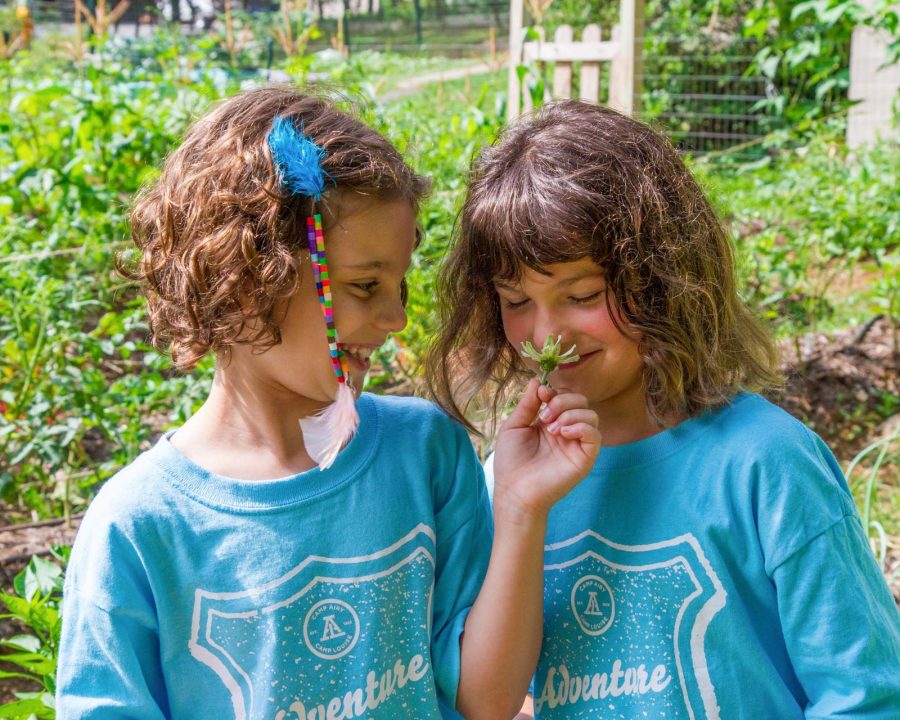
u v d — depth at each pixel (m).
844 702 1.42
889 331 5.05
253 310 1.39
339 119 1.48
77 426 3.28
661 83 10.30
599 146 1.53
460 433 1.64
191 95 6.40
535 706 1.65
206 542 1.44
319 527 1.46
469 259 1.63
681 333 1.53
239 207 1.39
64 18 15.38
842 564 1.45
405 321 1.48
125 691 1.39
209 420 1.52
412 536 1.51
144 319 4.08
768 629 1.51
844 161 6.70
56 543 3.23
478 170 1.61
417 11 16.28
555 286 1.50
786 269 4.75
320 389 1.46
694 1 10.54
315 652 1.44
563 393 1.53
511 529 1.51
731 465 1.50
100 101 5.47
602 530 1.58
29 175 4.96
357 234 1.40
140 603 1.42
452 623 1.54
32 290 3.85
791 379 4.66
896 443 4.28
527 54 6.41
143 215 1.55
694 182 1.64
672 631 1.51
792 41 7.55
